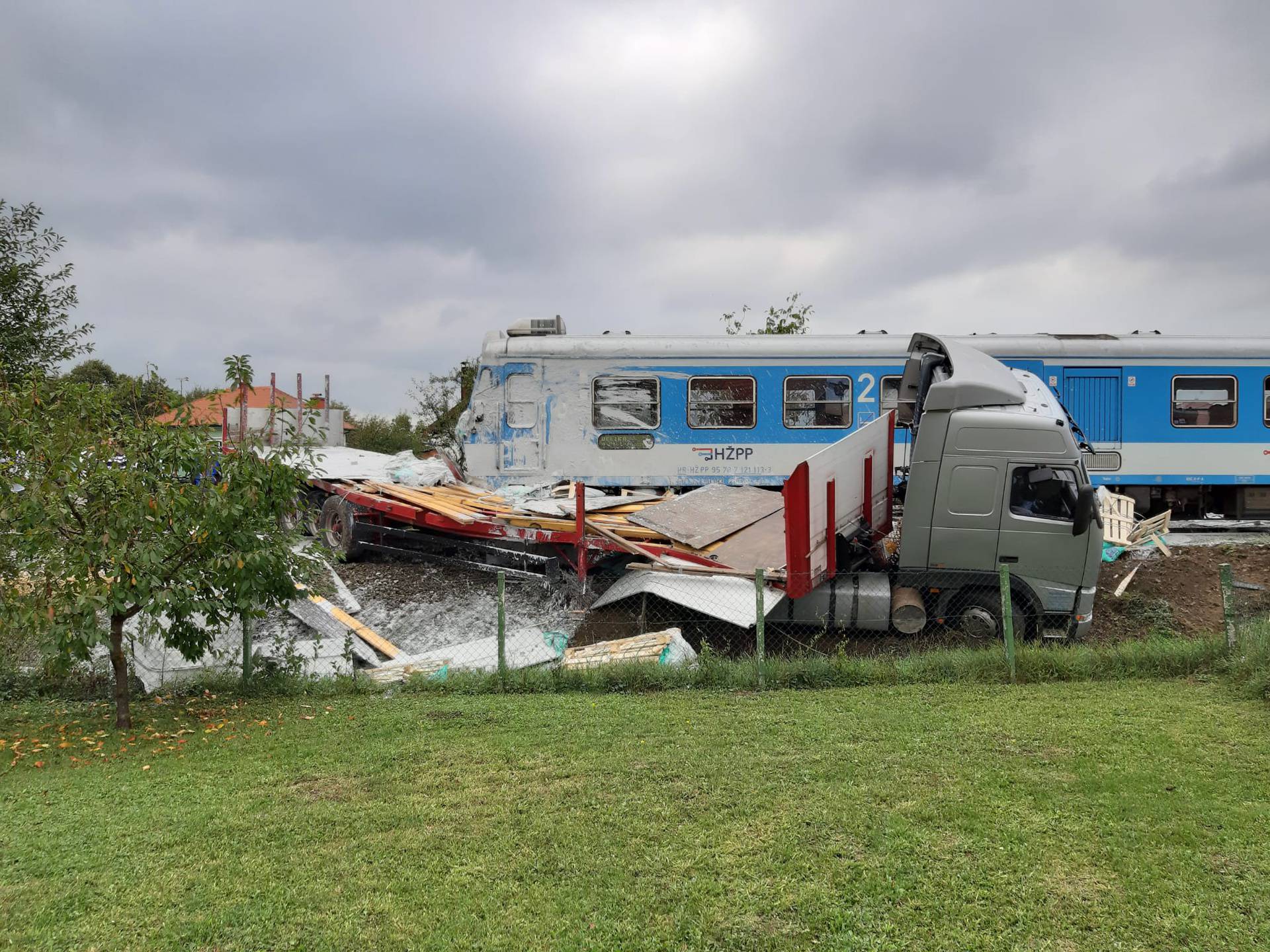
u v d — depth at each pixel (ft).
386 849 16.75
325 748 22.95
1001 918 14.03
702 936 13.71
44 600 23.67
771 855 16.16
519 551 41.16
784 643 35.73
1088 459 53.93
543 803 18.81
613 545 37.37
